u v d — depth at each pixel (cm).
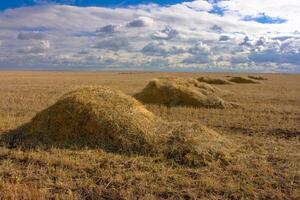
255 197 642
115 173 747
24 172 741
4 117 1380
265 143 1035
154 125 997
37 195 612
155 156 856
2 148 893
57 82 4359
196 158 825
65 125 988
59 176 718
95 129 961
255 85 3850
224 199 635
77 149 903
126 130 946
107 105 1039
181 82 2039
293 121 1464
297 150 962
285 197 645
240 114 1608
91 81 4722
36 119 1043
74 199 618
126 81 4791
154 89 1922
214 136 975
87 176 730
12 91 2705
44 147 913
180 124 1030
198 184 696
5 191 621
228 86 3600
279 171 773
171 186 687
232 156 863
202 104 1805
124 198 630
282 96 2541
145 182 702
